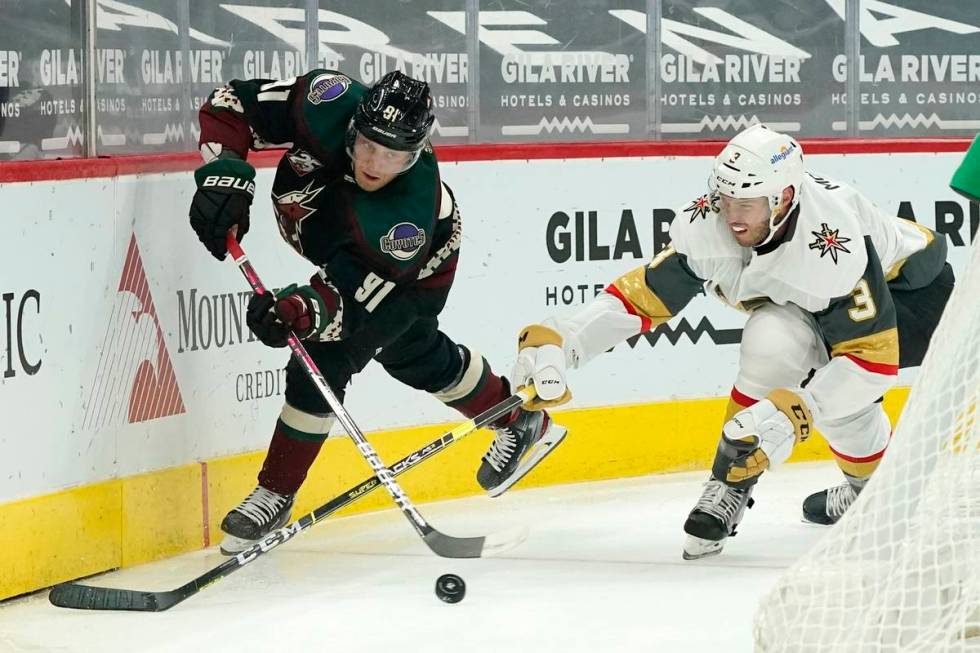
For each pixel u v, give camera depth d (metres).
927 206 18.44
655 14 18.08
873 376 12.46
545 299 16.77
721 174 11.85
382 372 15.59
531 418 13.62
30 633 10.81
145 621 11.06
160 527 13.36
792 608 9.13
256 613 11.27
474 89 17.41
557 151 16.66
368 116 11.16
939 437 8.74
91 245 12.53
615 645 10.31
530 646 10.31
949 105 19.34
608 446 16.84
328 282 11.88
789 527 14.41
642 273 13.30
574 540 13.88
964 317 8.75
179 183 13.70
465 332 16.28
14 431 11.85
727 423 12.53
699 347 17.31
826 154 17.91
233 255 11.98
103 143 13.50
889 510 8.78
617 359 16.88
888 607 8.58
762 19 18.53
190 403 13.80
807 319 12.80
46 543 12.14
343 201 11.86
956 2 19.14
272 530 12.90
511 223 16.47
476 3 17.31
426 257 12.57
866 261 12.31
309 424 12.63
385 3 16.88
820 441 17.61
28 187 11.88
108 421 12.81
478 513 15.16
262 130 12.35
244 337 14.48
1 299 11.67
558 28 17.69
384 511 15.29
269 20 16.14
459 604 11.48
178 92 14.89
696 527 12.71
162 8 14.49
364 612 11.26
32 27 12.59
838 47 18.83
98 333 12.65
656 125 18.27
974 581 8.59
